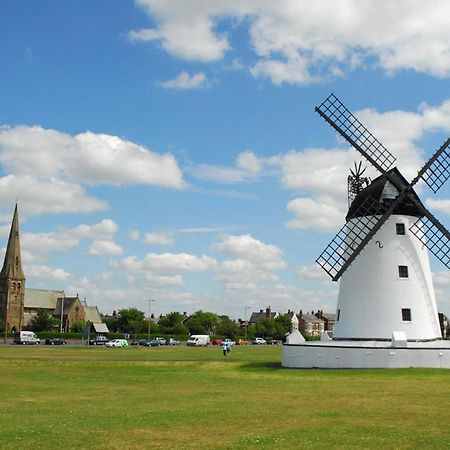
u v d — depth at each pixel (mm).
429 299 47781
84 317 185250
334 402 25797
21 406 25016
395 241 47656
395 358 42562
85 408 24297
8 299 178750
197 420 21125
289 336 47000
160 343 108438
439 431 18984
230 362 50500
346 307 48094
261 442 17328
